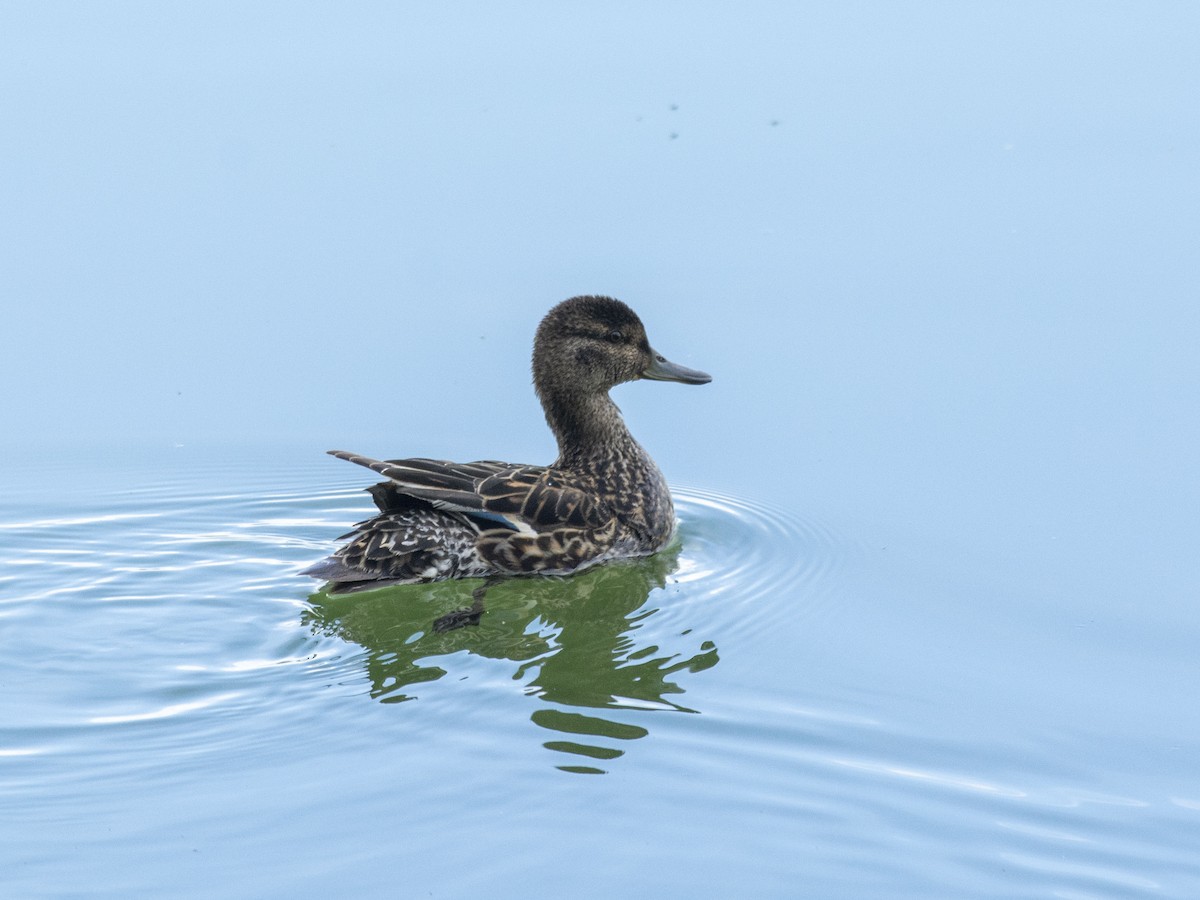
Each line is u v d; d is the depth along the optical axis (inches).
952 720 512.1
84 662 550.9
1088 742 496.4
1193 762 482.9
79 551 676.7
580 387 687.1
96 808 445.1
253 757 478.3
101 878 410.9
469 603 623.2
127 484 762.8
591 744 484.4
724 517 737.6
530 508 637.3
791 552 686.5
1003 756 486.0
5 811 442.3
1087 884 418.0
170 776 463.8
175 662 551.8
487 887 411.5
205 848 426.0
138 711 507.5
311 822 439.5
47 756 474.9
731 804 452.4
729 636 591.2
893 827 442.3
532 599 631.8
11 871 413.1
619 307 699.4
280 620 597.9
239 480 775.1
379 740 487.2
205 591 628.4
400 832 434.9
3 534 695.7
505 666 553.6
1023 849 434.0
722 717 511.8
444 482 620.4
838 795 458.9
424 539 606.9
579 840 434.0
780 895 411.5
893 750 486.9
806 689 536.1
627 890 411.8
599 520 656.4
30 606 606.5
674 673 552.1
